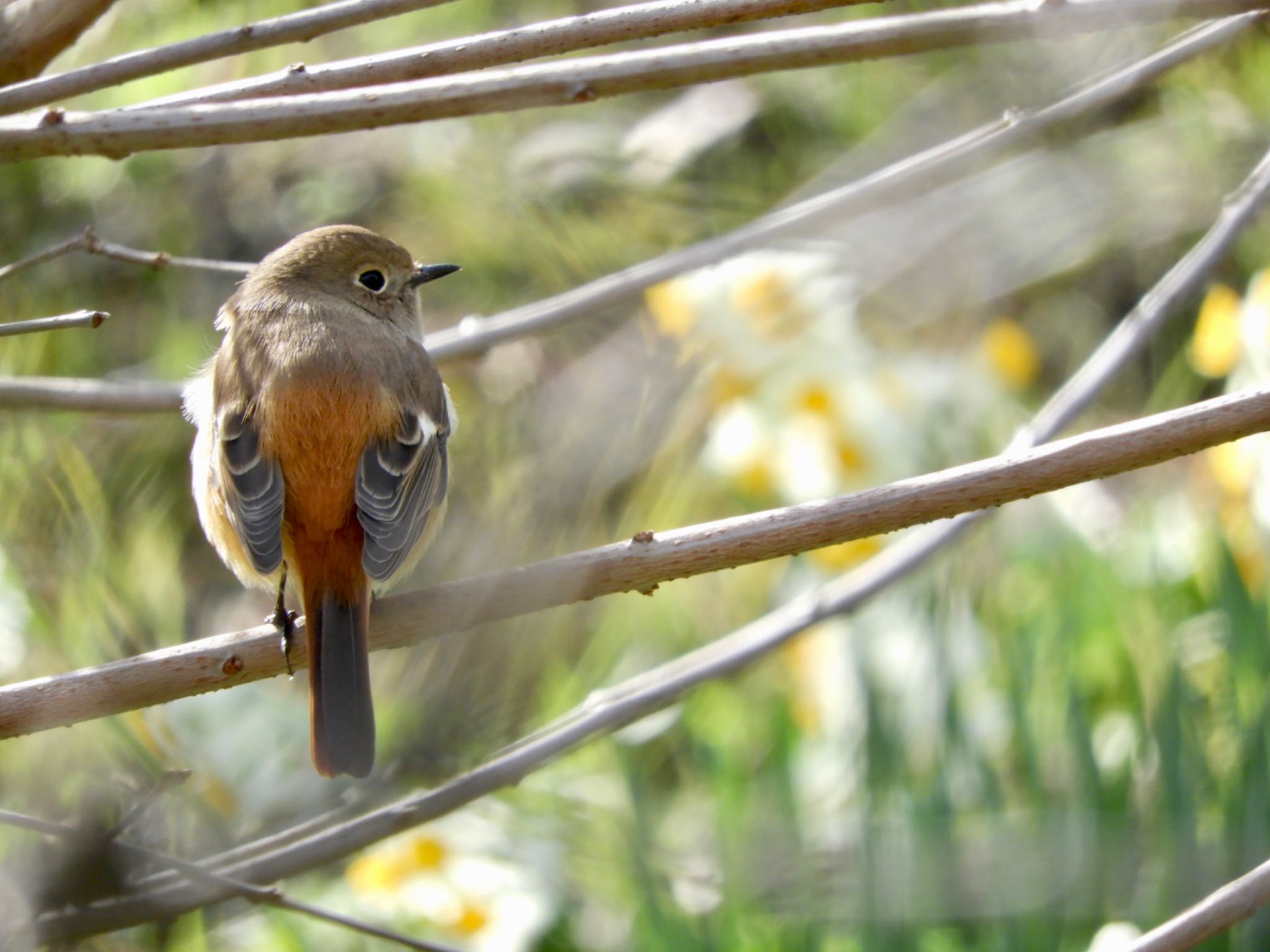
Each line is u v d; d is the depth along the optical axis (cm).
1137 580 1120
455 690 892
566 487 1044
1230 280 1322
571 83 743
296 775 943
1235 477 1052
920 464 1134
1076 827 941
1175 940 628
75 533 865
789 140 1344
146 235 1317
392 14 722
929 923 924
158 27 1238
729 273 1098
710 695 1177
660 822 1117
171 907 718
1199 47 848
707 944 953
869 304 1210
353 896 1017
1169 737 957
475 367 1160
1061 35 725
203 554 1134
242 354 816
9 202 1262
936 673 1031
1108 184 1192
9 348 1141
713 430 1130
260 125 738
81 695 684
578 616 1058
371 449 761
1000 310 1340
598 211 1301
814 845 991
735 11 694
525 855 1011
